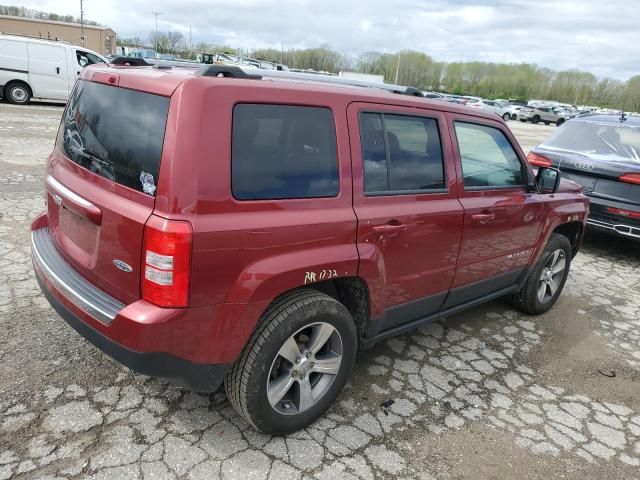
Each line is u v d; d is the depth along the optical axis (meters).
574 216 4.77
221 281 2.34
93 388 3.05
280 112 2.54
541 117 47.00
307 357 2.79
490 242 3.85
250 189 2.42
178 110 2.25
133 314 2.29
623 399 3.63
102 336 2.42
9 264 4.56
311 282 2.64
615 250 7.39
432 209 3.27
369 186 2.94
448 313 3.87
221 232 2.29
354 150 2.85
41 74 15.92
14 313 3.76
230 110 2.36
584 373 3.93
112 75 2.72
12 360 3.22
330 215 2.70
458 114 3.56
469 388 3.54
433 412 3.23
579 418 3.35
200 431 2.80
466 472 2.75
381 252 2.99
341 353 2.95
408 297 3.36
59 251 2.96
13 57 15.55
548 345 4.32
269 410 2.70
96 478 2.43
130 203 2.35
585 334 4.61
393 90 3.57
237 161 2.38
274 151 2.52
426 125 3.31
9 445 2.57
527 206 4.11
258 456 2.67
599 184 6.63
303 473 2.60
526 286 4.67
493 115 3.90
